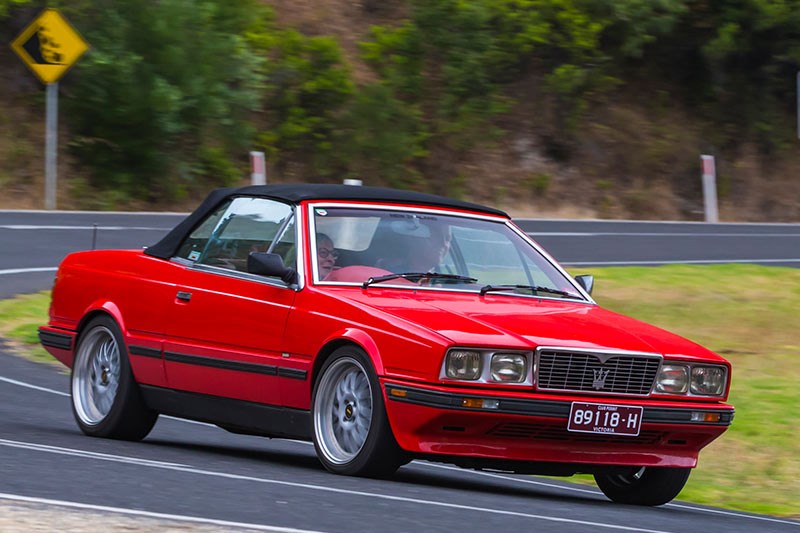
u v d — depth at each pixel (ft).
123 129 223.71
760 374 105.40
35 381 96.07
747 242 222.28
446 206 68.28
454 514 47.83
